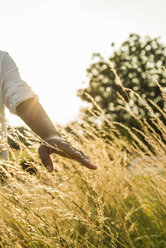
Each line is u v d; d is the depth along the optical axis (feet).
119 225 4.96
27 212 3.22
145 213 7.09
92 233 3.93
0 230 3.04
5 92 3.63
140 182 7.13
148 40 80.94
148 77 68.69
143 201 7.32
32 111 3.43
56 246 3.17
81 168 5.85
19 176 3.21
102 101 63.10
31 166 3.45
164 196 6.04
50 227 3.44
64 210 3.26
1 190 3.26
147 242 5.42
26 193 3.26
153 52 77.77
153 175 6.61
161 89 5.61
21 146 3.35
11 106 3.43
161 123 6.11
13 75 3.74
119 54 79.61
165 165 6.47
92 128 6.86
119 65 75.61
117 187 6.15
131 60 77.71
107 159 6.18
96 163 6.10
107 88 68.39
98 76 74.64
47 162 3.30
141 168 7.22
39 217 3.29
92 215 4.18
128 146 7.28
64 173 5.55
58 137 3.22
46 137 3.32
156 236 5.56
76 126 6.96
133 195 8.13
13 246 3.13
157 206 6.12
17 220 3.16
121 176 6.39
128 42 81.97
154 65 74.33
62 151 3.00
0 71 3.69
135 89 65.26
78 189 5.48
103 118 6.88
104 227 4.46
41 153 3.32
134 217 6.03
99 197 3.51
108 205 5.42
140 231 5.91
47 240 3.16
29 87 3.71
